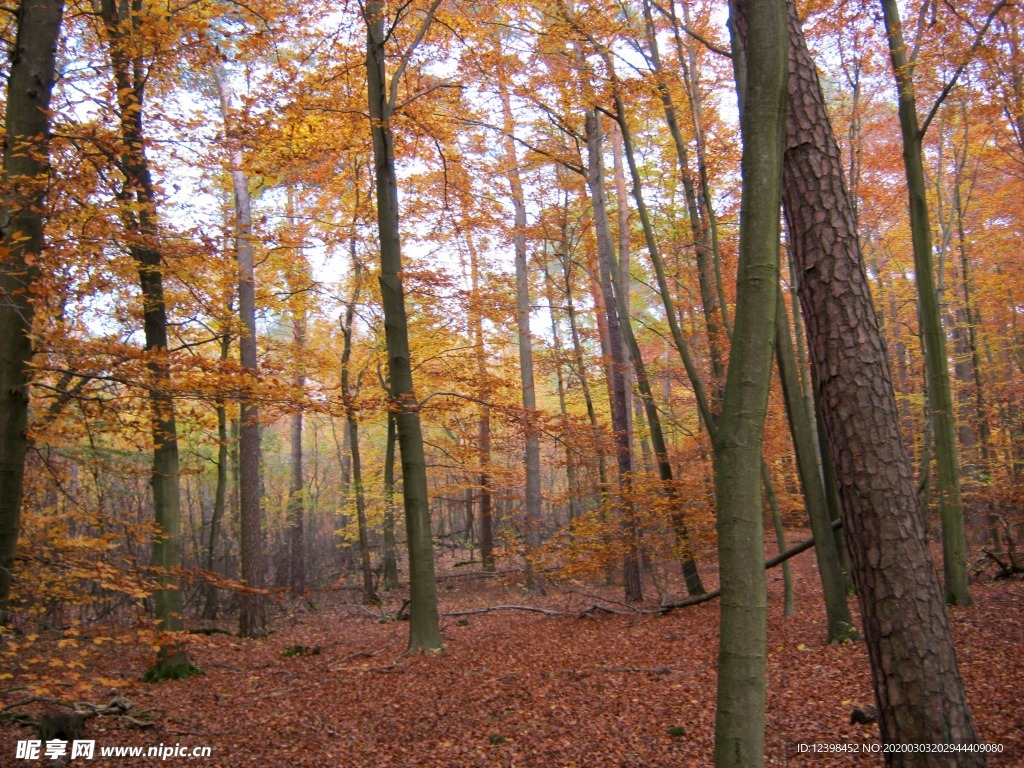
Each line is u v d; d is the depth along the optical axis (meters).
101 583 5.22
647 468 16.91
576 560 12.55
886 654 3.82
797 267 4.51
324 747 6.43
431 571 10.28
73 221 6.16
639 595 13.42
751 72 3.11
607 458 15.41
